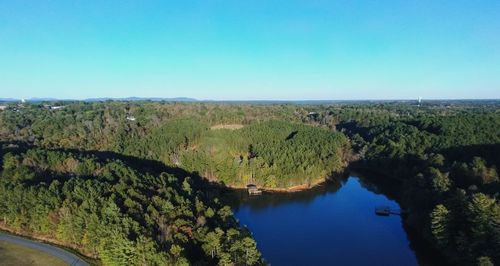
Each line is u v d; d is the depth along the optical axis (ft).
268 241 430.20
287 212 528.63
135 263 298.97
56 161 498.28
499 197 396.37
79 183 403.34
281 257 391.24
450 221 377.50
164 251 297.33
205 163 654.12
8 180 422.41
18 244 362.53
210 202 441.27
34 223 377.09
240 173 643.86
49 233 375.45
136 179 434.30
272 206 553.64
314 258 390.21
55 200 376.48
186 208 376.89
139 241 301.63
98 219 341.62
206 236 333.42
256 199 585.22
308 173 654.12
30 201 384.47
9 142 593.01
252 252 323.78
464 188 471.21
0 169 460.14
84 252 349.82
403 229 468.34
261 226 476.13
